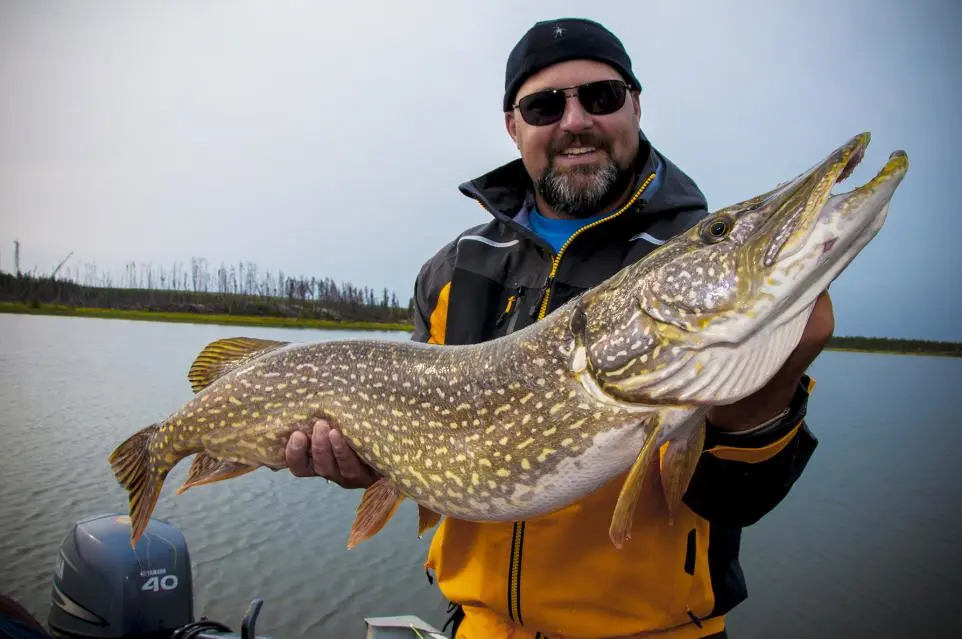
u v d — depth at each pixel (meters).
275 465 0.71
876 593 1.61
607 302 0.54
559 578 0.56
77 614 0.85
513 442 0.57
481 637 0.62
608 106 0.67
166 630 0.86
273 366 0.70
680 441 0.52
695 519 0.57
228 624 1.37
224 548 1.72
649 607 0.56
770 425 0.50
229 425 0.71
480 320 0.68
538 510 0.56
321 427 0.66
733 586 0.59
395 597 1.50
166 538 0.89
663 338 0.50
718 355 0.49
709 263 0.49
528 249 0.69
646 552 0.55
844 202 0.46
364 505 0.67
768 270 0.47
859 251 0.46
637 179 0.70
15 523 1.77
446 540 0.65
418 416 0.62
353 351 0.67
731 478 0.51
